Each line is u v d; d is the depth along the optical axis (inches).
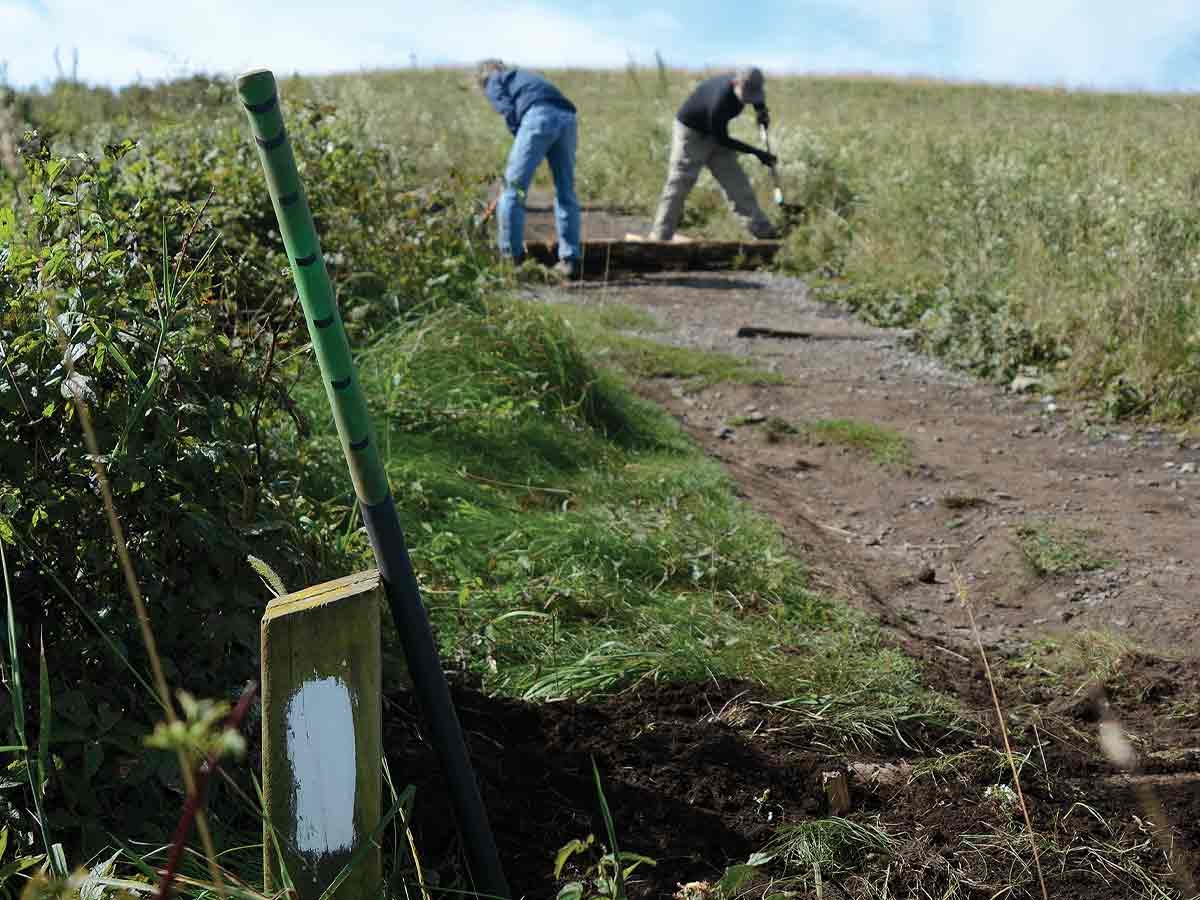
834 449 229.1
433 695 80.4
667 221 452.4
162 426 91.2
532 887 90.4
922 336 314.0
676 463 207.8
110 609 90.7
